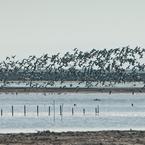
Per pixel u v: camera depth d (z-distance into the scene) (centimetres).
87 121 12594
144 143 6694
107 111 17288
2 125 11419
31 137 7369
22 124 11719
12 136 7550
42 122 12369
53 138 7206
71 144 6594
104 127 10650
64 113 16250
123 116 14500
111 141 6881
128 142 6775
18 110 18088
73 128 10450
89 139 7094
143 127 10569
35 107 19925
